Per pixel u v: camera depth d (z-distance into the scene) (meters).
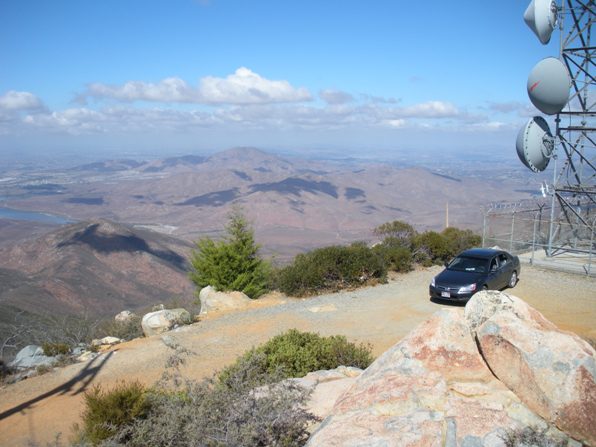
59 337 14.88
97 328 17.12
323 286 19.42
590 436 5.01
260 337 14.03
